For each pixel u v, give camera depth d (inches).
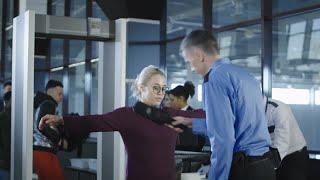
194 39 95.6
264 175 94.3
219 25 249.8
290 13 206.1
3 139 159.5
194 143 165.8
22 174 106.5
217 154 90.7
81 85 339.6
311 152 202.2
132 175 98.7
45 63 365.1
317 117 201.3
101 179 125.2
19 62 110.0
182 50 98.7
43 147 139.2
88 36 115.1
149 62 291.0
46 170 139.3
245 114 93.5
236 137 94.0
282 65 213.2
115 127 99.6
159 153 99.0
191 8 270.7
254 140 94.5
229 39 241.3
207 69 96.7
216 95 91.7
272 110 144.6
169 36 287.1
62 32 110.7
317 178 194.1
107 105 122.2
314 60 199.9
